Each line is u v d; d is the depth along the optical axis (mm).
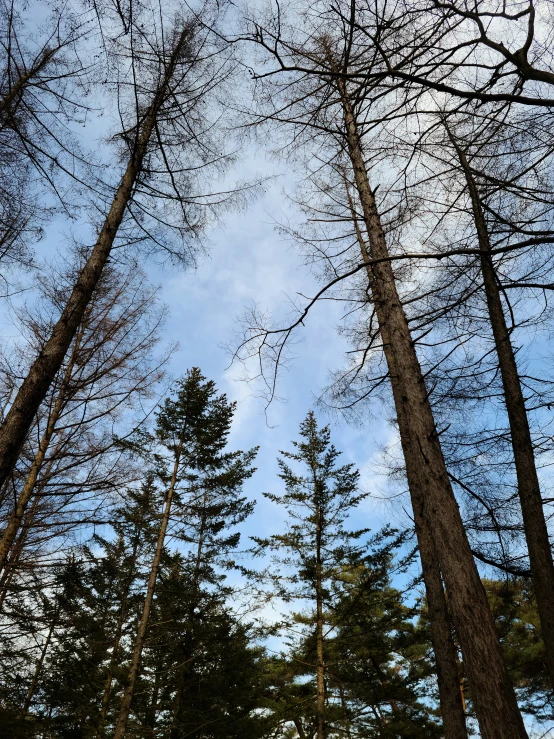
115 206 6363
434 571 6547
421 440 5176
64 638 11000
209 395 15047
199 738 11641
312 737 13195
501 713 3721
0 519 8203
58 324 5238
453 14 4133
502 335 6574
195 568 13578
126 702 10281
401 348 5809
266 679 15828
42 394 4824
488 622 4137
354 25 4625
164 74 6324
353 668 12633
